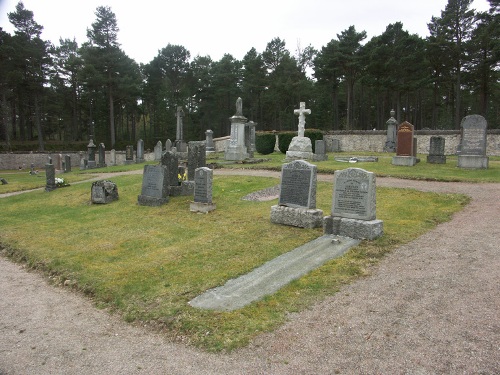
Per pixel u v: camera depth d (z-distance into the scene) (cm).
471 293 540
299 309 531
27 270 814
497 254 687
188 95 6794
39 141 5416
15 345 498
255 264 720
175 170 1478
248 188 1538
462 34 4322
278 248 805
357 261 693
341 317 500
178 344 474
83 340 504
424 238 811
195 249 837
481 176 1568
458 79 4409
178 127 3800
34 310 609
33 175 3522
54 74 6259
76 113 6681
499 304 504
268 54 6488
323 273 648
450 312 491
